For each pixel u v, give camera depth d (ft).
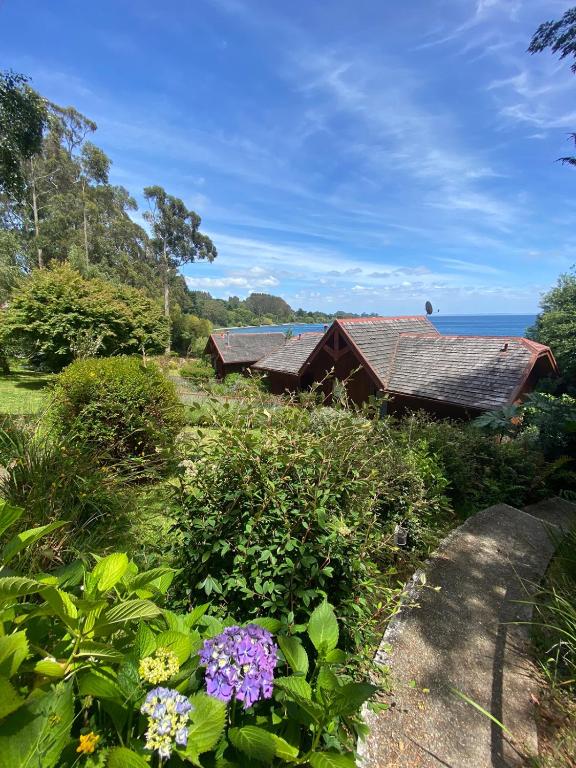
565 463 18.99
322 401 9.29
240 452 6.56
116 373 16.93
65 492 8.80
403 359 41.39
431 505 12.14
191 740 2.76
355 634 6.30
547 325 57.72
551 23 17.72
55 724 2.55
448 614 8.68
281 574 5.86
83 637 3.10
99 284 55.93
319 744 4.15
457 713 6.32
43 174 118.52
